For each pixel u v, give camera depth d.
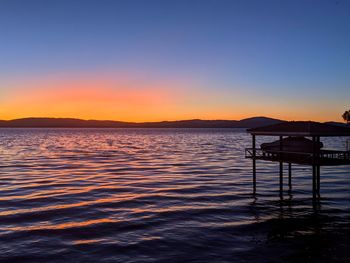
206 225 20.14
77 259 15.00
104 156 74.12
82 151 90.56
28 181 37.12
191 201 26.70
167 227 19.70
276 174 42.72
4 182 36.31
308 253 15.67
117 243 17.00
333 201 26.58
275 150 29.09
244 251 15.90
